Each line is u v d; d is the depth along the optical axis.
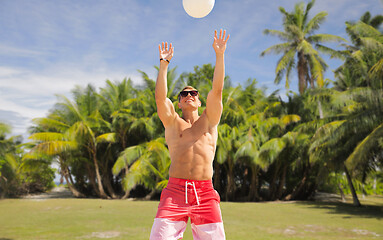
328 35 29.73
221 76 2.98
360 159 14.96
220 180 27.81
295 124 25.34
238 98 25.28
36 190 30.42
